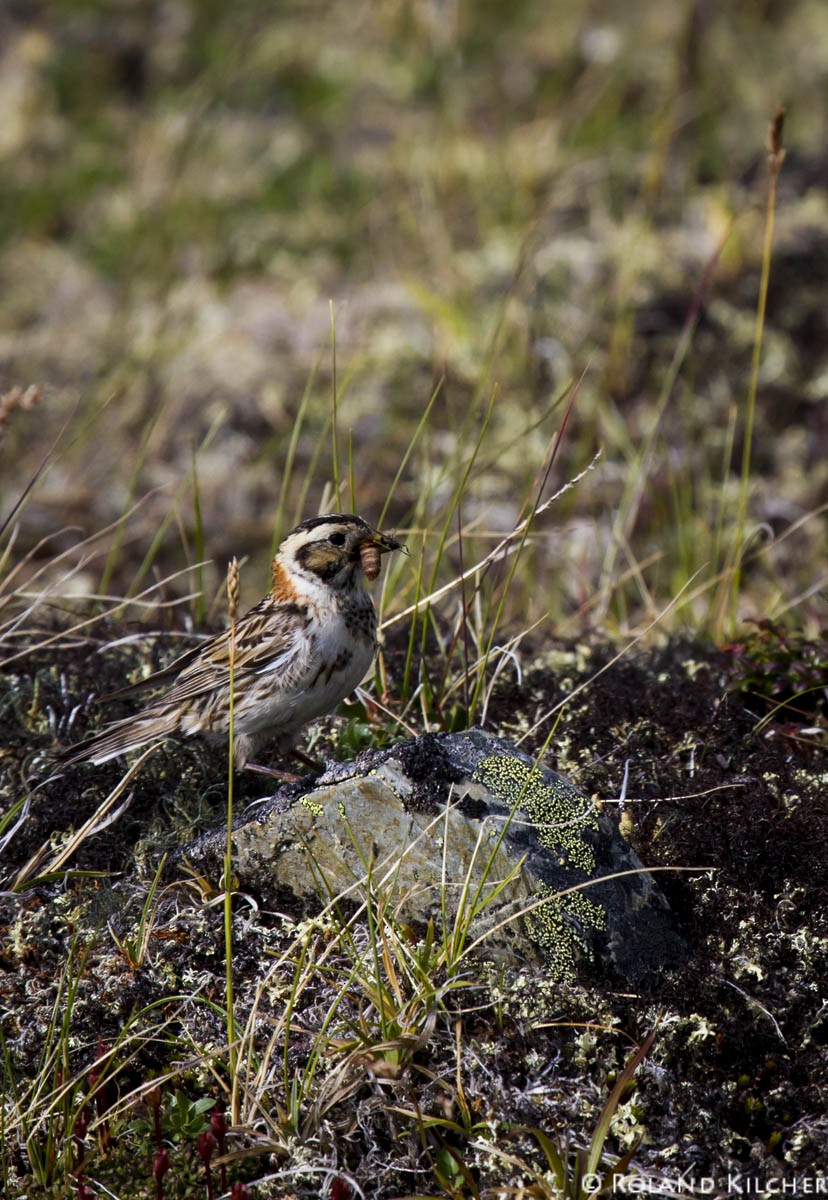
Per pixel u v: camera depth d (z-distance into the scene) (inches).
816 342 693.3
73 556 617.6
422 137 860.0
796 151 800.9
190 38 967.6
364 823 302.8
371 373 692.7
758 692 384.8
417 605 378.9
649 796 331.9
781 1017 287.3
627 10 951.0
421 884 299.6
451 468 617.0
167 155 869.2
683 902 307.3
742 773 343.0
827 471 643.5
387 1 952.3
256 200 835.4
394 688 394.9
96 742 343.6
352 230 797.2
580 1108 275.6
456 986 282.8
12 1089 281.6
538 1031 286.0
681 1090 277.9
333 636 345.1
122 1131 281.9
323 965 295.3
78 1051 292.8
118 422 696.4
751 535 498.9
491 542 559.5
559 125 834.2
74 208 860.6
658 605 513.7
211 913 309.9
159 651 418.0
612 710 372.5
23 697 387.9
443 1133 276.8
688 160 796.0
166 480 666.8
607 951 291.4
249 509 654.5
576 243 727.7
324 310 735.1
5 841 330.3
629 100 870.4
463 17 959.0
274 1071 282.0
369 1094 281.7
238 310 749.9
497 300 708.7
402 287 738.8
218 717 347.3
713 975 290.8
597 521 553.3
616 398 676.7
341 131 886.4
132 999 298.2
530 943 291.1
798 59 895.1
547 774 310.3
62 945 310.3
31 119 917.8
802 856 312.0
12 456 687.1
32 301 790.5
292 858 308.8
